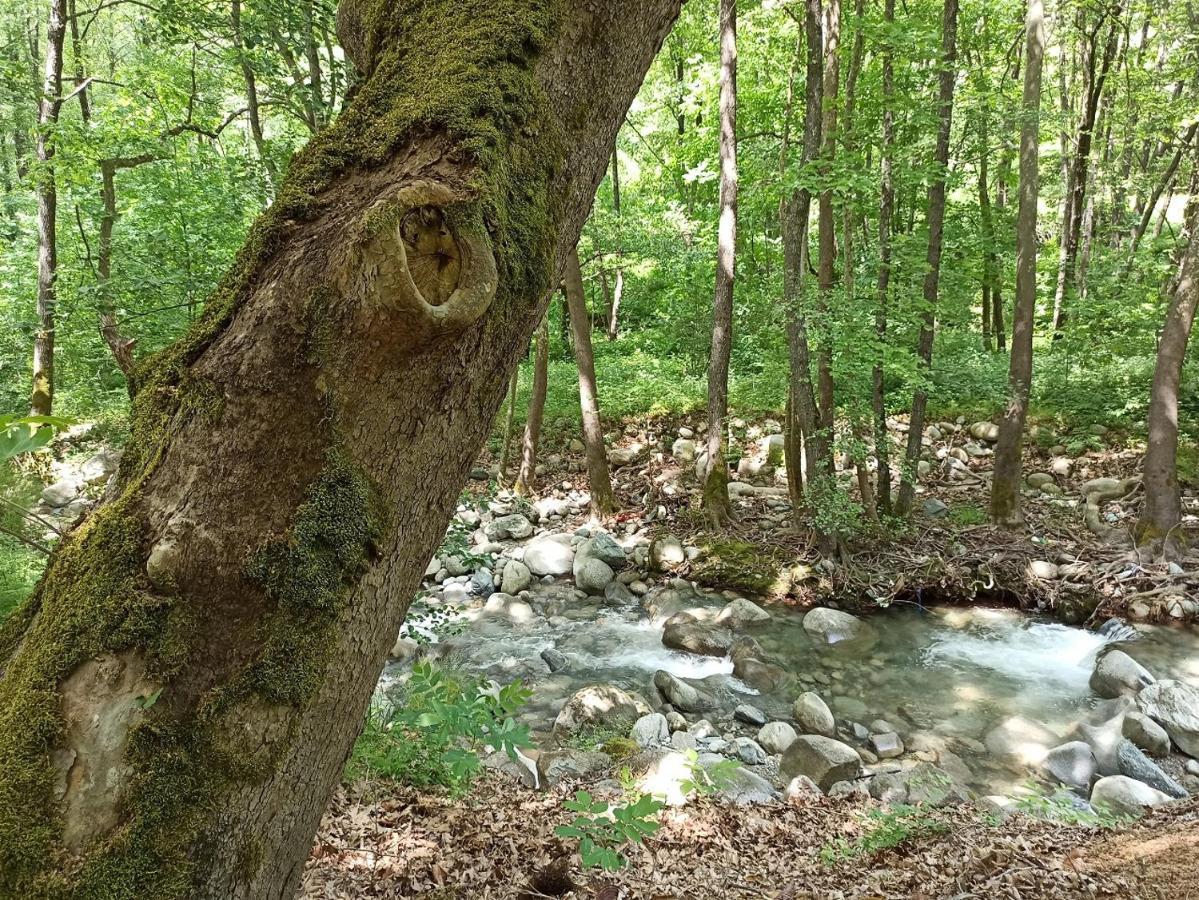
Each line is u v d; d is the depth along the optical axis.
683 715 6.64
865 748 6.13
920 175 8.64
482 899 2.79
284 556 1.11
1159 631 7.90
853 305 8.67
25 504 4.51
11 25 16.11
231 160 8.14
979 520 10.09
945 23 9.17
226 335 1.17
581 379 11.12
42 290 10.32
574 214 1.43
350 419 1.14
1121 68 14.64
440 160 1.19
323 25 6.70
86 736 1.05
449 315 1.11
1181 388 11.55
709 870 3.30
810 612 8.41
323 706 1.16
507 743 2.55
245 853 1.10
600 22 1.39
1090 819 4.19
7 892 1.00
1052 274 17.28
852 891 2.98
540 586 9.57
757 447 12.41
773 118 14.36
